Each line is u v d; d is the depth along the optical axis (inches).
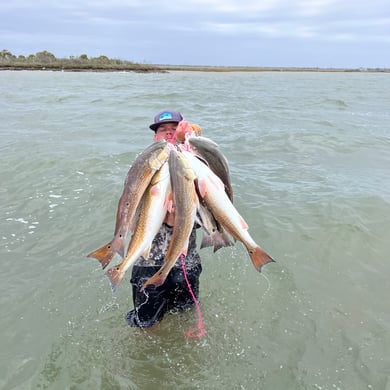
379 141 254.2
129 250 70.9
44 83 794.2
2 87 673.6
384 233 127.2
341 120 351.6
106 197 153.4
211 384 74.2
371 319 89.3
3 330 86.8
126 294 99.1
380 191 161.9
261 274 105.7
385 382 73.0
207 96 566.3
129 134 268.7
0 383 73.5
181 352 81.0
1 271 108.3
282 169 194.2
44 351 81.3
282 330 86.4
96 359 79.6
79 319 90.7
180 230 71.0
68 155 205.2
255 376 75.3
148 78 1087.6
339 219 134.3
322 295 97.6
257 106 459.2
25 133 268.1
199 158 77.2
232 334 85.6
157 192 71.1
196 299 87.7
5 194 157.8
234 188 165.8
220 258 112.9
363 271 107.6
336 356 79.2
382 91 771.4
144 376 76.1
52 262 112.7
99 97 519.5
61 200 152.1
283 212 141.3
